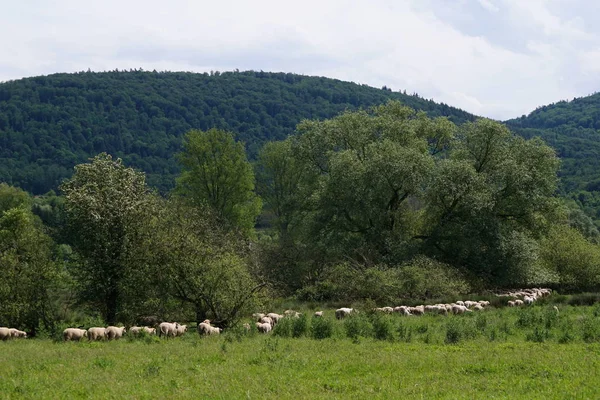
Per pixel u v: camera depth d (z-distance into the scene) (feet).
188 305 98.78
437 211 176.35
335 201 173.17
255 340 69.51
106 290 96.27
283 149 254.27
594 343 65.21
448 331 70.74
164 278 93.56
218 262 93.09
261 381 44.57
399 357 55.36
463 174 163.84
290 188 256.52
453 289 137.80
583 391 41.19
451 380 45.42
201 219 116.78
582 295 139.13
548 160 173.37
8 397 40.09
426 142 189.98
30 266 94.94
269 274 148.77
